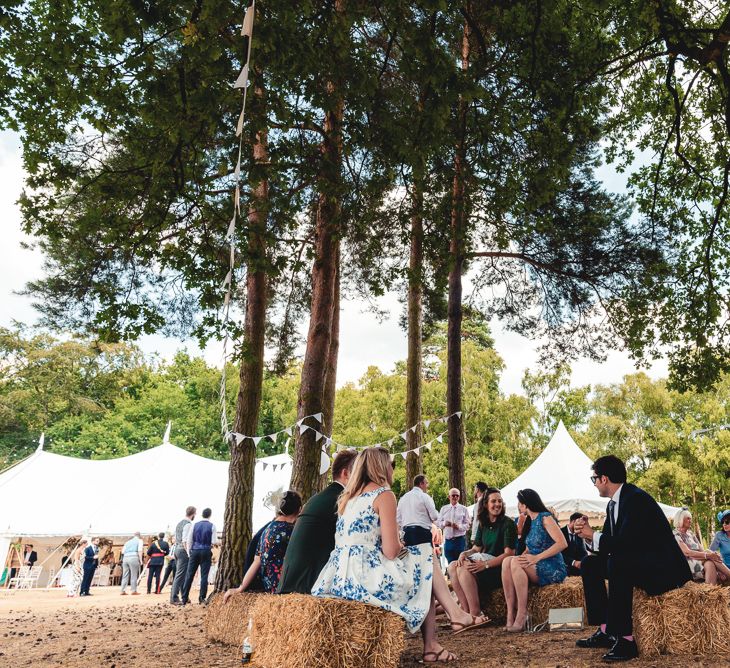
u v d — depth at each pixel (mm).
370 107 8922
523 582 5918
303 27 8172
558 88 10047
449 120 9953
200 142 9664
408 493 9305
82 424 45406
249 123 8625
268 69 8820
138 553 18047
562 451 17953
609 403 36844
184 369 51344
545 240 14406
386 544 3980
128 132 9797
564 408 41062
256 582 6305
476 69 9203
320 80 8461
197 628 7922
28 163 9688
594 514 16438
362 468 4238
